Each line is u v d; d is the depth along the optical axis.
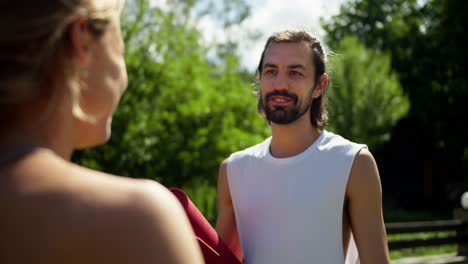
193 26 12.68
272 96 2.39
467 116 27.28
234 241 2.60
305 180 2.34
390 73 27.62
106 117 0.83
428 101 27.67
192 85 12.12
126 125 11.33
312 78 2.42
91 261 0.67
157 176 11.70
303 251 2.29
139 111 11.52
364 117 22.34
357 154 2.32
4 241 0.68
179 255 0.68
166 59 11.96
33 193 0.69
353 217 2.32
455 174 28.03
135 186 0.71
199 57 12.57
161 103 11.91
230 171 2.54
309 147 2.40
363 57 23.09
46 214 0.68
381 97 22.50
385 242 2.30
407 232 9.22
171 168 11.84
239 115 12.62
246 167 2.50
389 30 29.52
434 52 27.95
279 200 2.36
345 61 22.70
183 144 11.88
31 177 0.70
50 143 0.76
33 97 0.73
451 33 27.28
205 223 1.98
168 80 11.91
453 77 27.50
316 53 2.44
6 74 0.70
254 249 2.39
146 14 11.90
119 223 0.67
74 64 0.75
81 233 0.67
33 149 0.72
